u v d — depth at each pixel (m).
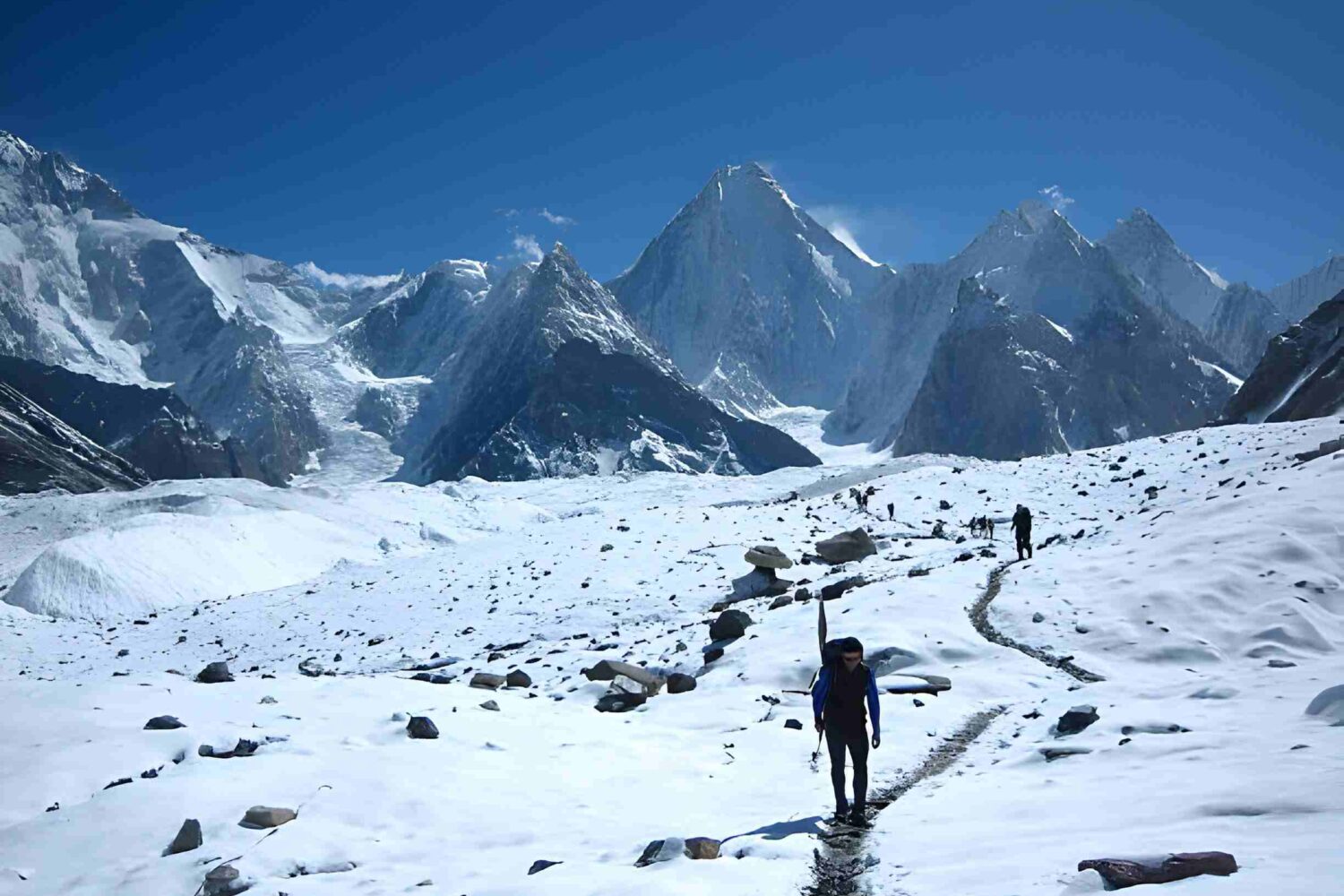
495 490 111.44
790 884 8.66
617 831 11.38
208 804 12.23
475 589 42.91
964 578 29.23
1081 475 51.44
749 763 14.94
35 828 11.77
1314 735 12.23
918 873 8.55
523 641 33.38
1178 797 9.82
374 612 41.44
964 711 17.41
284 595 49.31
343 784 12.98
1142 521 33.47
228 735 14.92
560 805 12.69
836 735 11.27
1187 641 20.95
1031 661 20.97
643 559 44.00
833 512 51.41
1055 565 28.77
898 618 24.55
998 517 44.88
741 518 51.97
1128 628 22.08
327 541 72.81
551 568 44.31
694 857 9.67
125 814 11.98
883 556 38.69
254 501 83.81
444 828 11.84
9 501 90.38
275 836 11.25
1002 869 8.07
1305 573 23.34
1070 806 10.27
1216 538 26.91
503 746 15.39
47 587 56.19
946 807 11.20
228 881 10.12
